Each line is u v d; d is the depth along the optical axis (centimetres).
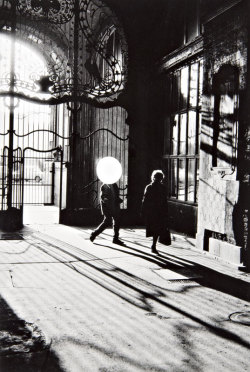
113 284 662
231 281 700
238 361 409
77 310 538
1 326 475
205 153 934
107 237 1097
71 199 1295
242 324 507
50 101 1222
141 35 1316
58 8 1220
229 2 826
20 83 1182
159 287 653
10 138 1176
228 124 861
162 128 1291
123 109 1402
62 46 1430
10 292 601
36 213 1524
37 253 870
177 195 1189
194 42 1053
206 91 934
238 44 814
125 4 1292
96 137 1438
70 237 1077
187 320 516
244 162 797
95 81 1364
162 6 1269
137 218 1355
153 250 902
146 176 1349
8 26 1177
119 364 394
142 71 1324
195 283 682
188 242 1030
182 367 392
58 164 1644
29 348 420
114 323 498
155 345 440
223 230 848
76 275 707
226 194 840
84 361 397
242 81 799
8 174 1177
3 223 1160
